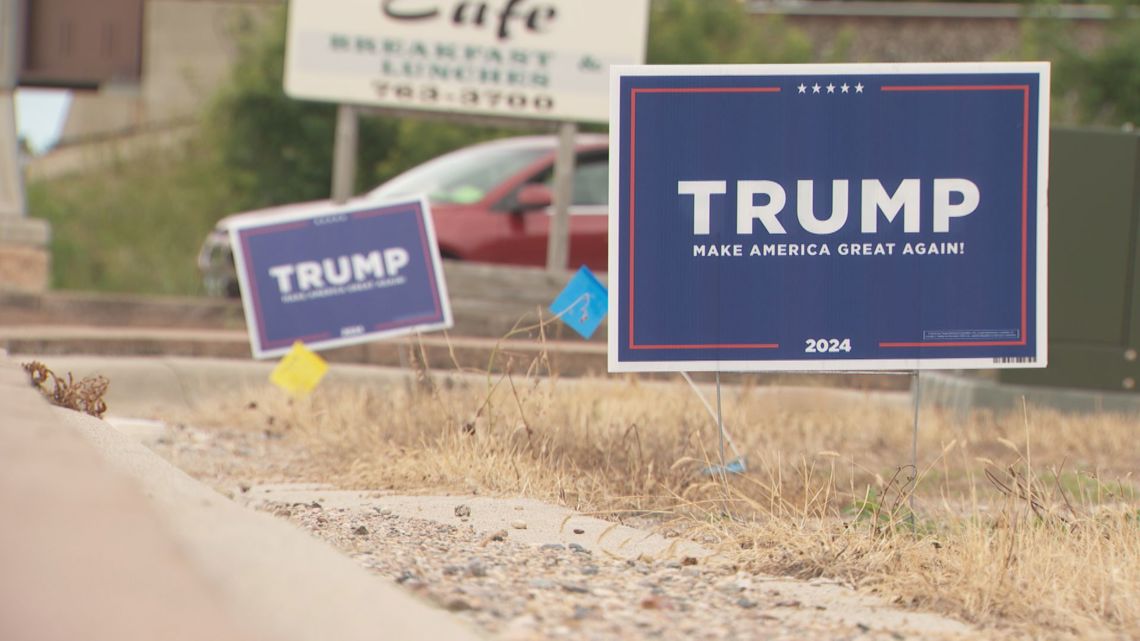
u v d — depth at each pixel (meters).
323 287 20.58
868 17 57.78
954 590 10.09
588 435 16.38
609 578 9.91
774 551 11.25
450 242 29.05
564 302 16.48
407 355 25.55
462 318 27.84
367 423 18.36
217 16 62.75
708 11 53.28
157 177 56.31
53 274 49.69
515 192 29.69
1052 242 23.95
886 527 11.70
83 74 35.72
